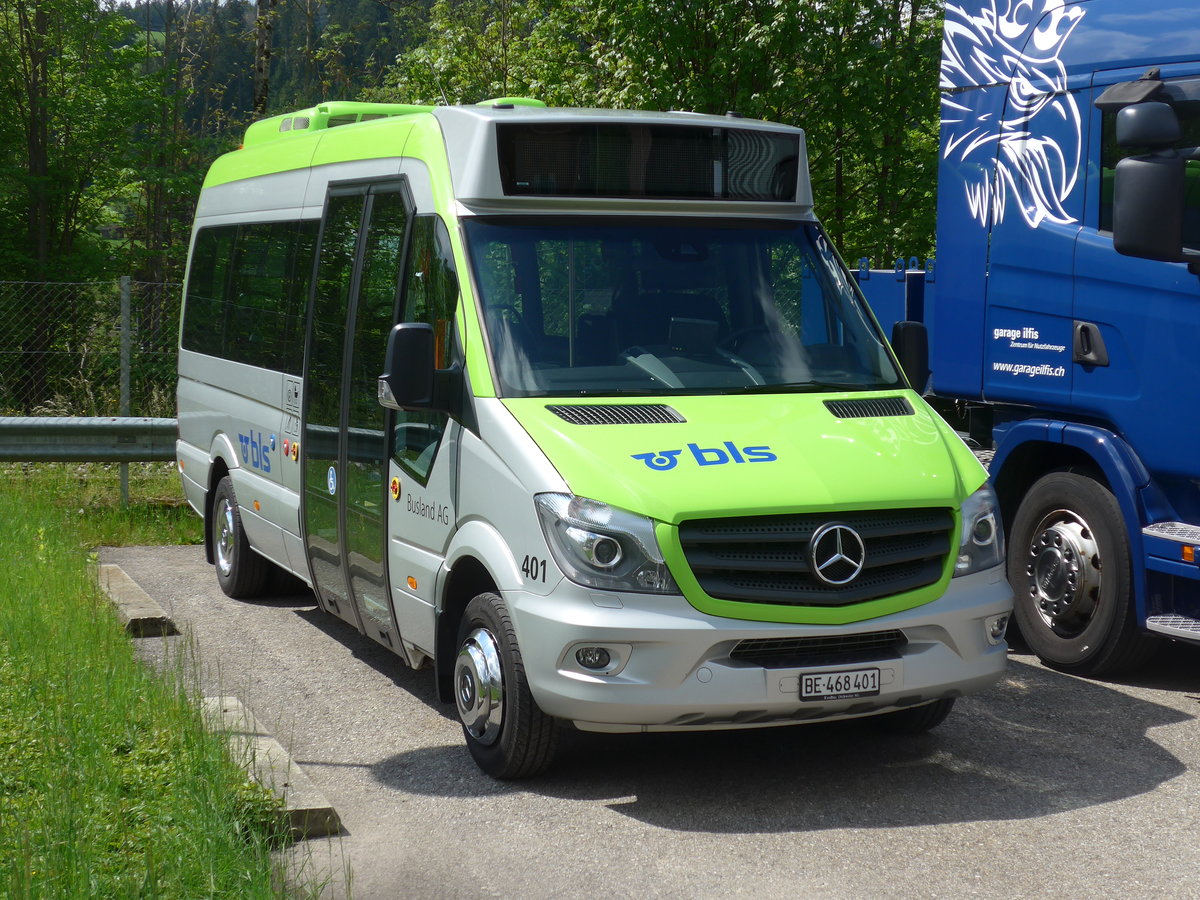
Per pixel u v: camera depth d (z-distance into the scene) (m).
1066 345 7.46
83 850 4.29
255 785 5.12
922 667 5.47
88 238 32.03
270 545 8.69
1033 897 4.58
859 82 17.95
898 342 6.77
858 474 5.52
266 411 8.62
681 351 6.14
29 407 16.12
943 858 4.93
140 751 5.38
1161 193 6.26
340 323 7.38
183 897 4.12
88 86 30.47
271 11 25.16
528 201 6.27
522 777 5.78
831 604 5.32
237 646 8.23
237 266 9.47
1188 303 6.77
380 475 6.80
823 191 20.30
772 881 4.73
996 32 7.93
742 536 5.27
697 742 6.36
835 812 5.43
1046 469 8.06
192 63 34.84
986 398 8.05
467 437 5.90
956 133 8.20
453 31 25.20
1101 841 5.09
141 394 16.06
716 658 5.23
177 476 13.96
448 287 6.18
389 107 8.54
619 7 18.81
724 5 18.02
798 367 6.27
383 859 4.92
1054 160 7.53
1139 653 7.30
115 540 11.90
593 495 5.30
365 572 7.06
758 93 18.17
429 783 5.80
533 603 5.38
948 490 5.62
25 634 7.09
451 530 6.04
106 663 6.64
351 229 7.42
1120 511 7.23
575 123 6.32
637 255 6.31
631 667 5.20
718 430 5.67
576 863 4.91
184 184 30.44
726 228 6.57
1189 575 6.80
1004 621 5.77
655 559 5.20
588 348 6.03
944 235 8.31
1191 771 5.89
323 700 7.09
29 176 29.77
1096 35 7.30
